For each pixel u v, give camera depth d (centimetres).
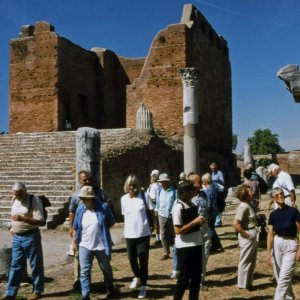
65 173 2134
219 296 871
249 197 905
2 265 1015
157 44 3344
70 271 1093
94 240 836
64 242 1495
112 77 4009
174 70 3284
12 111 3469
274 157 5662
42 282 878
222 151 3984
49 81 3378
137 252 900
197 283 745
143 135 2477
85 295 820
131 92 3403
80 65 3672
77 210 849
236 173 4300
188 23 3375
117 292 910
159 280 1001
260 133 7638
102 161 1906
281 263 766
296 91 818
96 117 3862
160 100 3319
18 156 2453
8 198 1977
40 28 3419
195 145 1588
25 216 857
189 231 741
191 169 1577
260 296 865
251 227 904
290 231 763
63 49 3450
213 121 3747
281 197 775
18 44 3466
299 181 5278
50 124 3366
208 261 1154
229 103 4294
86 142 1201
